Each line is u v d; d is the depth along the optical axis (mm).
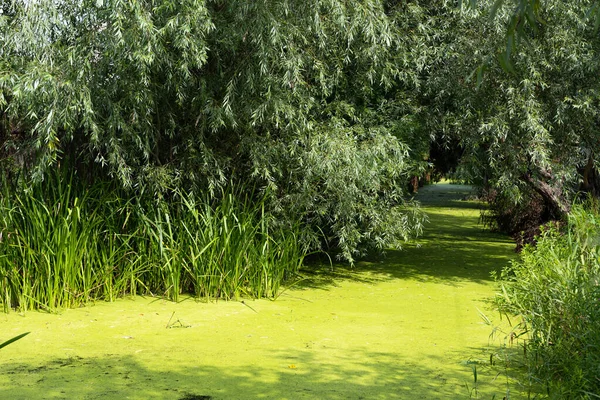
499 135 7828
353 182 7863
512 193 8352
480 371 5035
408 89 9133
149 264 7348
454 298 7562
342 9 7137
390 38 7648
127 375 4840
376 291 7898
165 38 6730
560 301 5109
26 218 6855
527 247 7176
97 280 7137
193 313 6699
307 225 8430
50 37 6910
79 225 7074
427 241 12133
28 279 6637
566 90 8094
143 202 7582
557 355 4789
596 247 5492
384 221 8609
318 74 8133
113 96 6949
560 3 7602
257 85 7316
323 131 7980
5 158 7152
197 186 7730
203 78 7223
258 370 4996
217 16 7129
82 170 7543
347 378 4848
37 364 5059
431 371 5027
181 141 7805
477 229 14211
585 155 8758
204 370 4980
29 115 6535
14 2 6461
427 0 8914
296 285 8180
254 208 7668
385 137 8031
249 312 6793
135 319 6418
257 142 7574
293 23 7328
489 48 7859
